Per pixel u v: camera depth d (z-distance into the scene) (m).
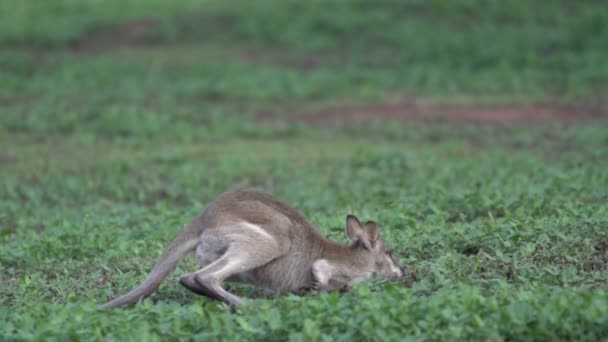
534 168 19.02
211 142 24.45
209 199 18.56
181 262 12.38
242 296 11.20
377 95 29.22
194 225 10.90
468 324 9.00
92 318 9.54
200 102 28.95
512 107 27.86
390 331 8.96
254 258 10.54
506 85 29.88
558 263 11.33
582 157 21.17
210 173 20.64
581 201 14.59
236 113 27.52
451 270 11.05
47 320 9.63
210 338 9.11
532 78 30.39
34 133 24.83
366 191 17.88
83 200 18.45
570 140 23.91
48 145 23.70
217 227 10.66
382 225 13.47
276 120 26.88
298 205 16.77
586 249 11.55
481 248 11.98
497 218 13.94
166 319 9.50
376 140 24.58
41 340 9.09
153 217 15.42
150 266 12.15
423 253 12.12
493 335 8.80
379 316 9.03
